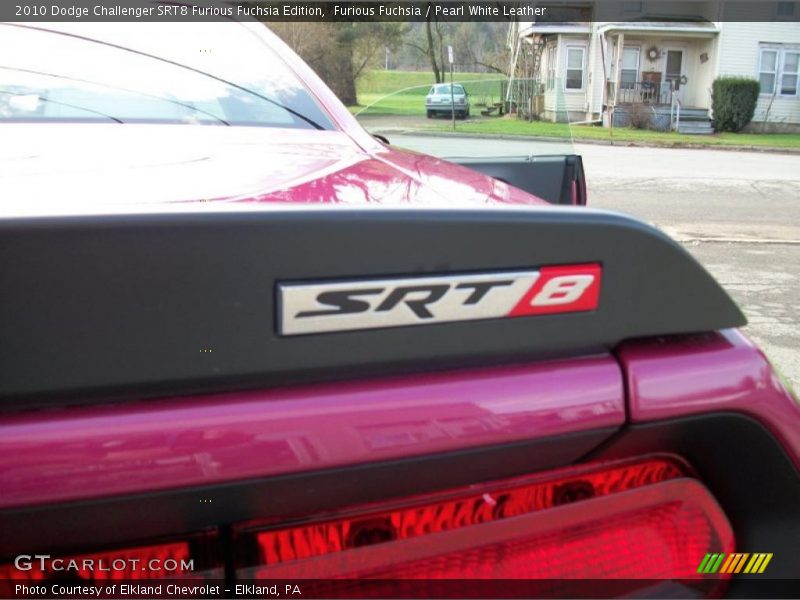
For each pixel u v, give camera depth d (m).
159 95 1.78
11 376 0.66
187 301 0.69
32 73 1.73
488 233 0.76
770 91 28.42
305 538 0.83
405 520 0.86
